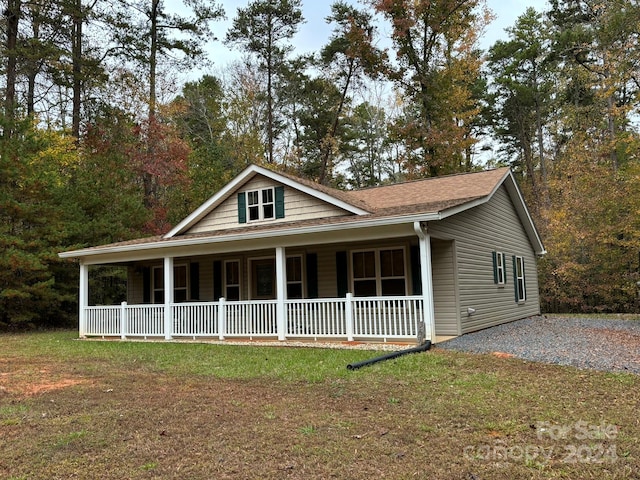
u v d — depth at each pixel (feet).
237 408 19.22
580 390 20.70
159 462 13.98
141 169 86.07
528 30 111.65
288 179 44.70
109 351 37.01
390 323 34.55
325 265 46.44
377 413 18.02
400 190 52.90
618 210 69.56
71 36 79.97
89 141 84.17
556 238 78.07
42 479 13.04
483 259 46.57
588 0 97.19
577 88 102.63
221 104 109.60
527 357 28.22
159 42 90.12
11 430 17.17
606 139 82.69
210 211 49.67
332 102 113.50
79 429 17.12
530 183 114.73
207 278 54.60
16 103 66.49
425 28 87.92
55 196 62.69
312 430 16.25
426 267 33.96
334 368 26.23
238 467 13.47
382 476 12.66
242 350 35.24
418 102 92.38
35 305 61.36
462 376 23.63
